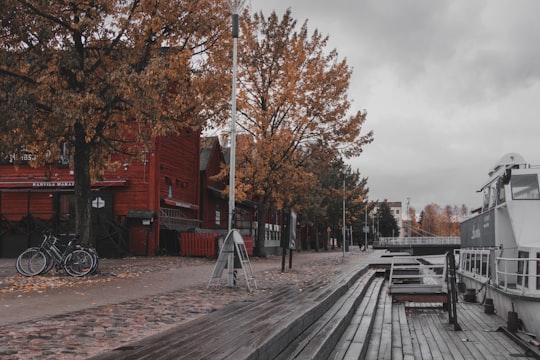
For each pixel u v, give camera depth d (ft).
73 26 46.37
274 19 97.66
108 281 42.57
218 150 124.67
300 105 95.61
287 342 20.38
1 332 20.47
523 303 39.29
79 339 19.20
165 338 17.63
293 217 61.11
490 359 30.12
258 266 71.10
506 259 41.14
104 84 47.60
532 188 46.93
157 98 46.85
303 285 41.37
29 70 50.65
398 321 41.29
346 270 63.46
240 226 132.05
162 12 52.06
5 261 69.10
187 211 103.40
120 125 56.70
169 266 61.67
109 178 85.97
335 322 26.58
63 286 38.50
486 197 56.95
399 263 77.36
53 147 53.52
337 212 199.52
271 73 98.84
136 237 83.15
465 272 65.62
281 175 95.09
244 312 24.62
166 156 93.25
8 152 50.34
